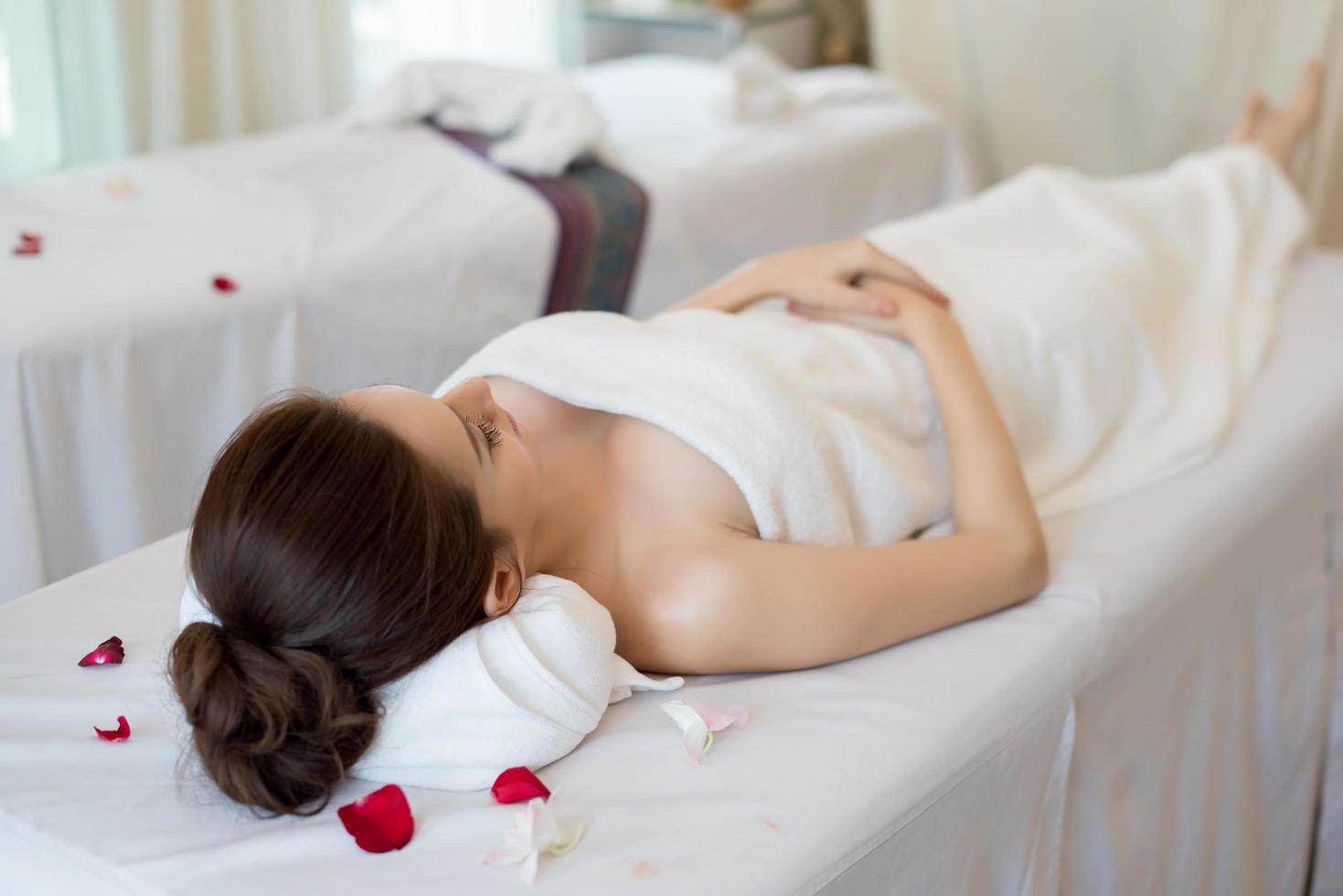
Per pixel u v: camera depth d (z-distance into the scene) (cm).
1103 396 134
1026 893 100
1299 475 133
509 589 83
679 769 84
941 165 278
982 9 298
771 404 100
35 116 241
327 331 177
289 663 73
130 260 173
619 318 114
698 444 96
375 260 182
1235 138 213
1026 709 96
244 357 168
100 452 156
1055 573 111
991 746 92
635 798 81
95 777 82
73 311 156
